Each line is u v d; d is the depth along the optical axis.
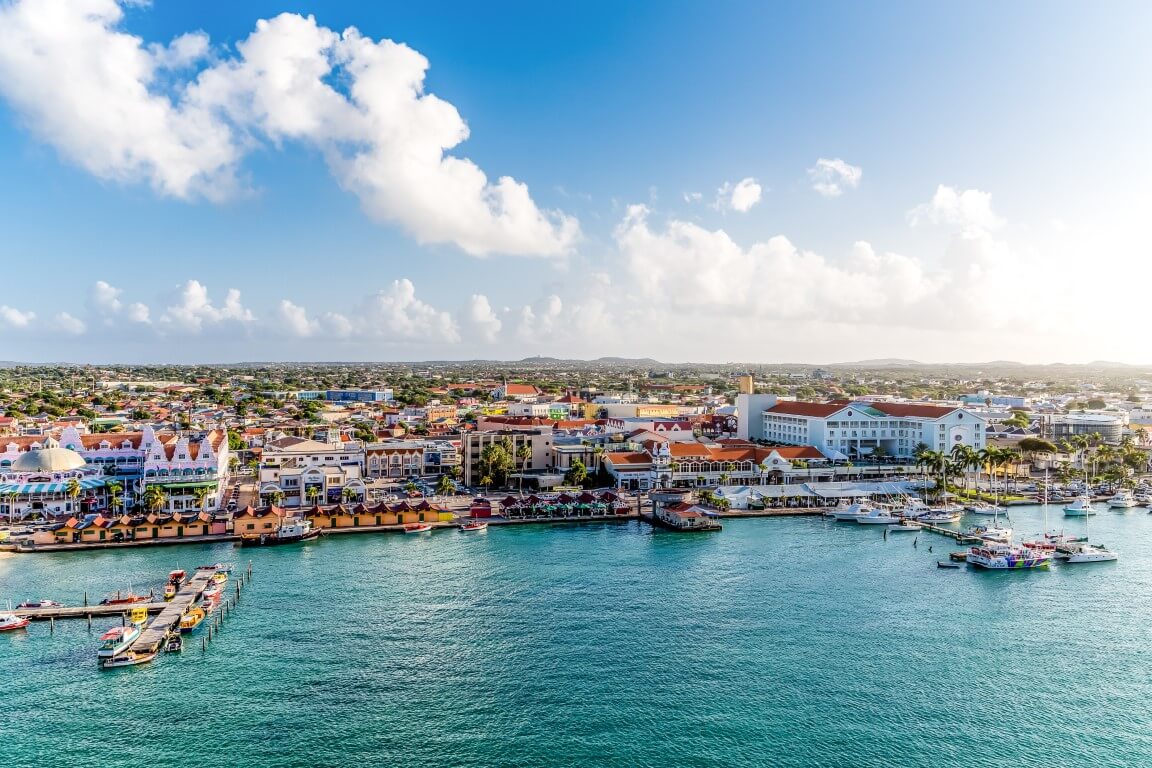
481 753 94.31
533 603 145.88
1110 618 140.12
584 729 99.62
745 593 152.50
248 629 132.38
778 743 96.56
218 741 97.06
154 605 142.38
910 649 124.88
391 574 165.25
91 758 93.56
